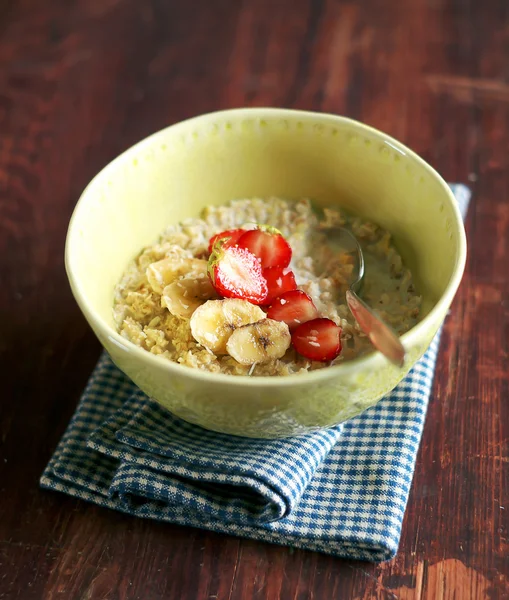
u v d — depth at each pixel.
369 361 0.41
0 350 0.53
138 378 0.43
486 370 0.51
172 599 0.43
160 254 0.50
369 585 0.44
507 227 0.58
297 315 0.46
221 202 0.54
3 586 0.44
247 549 0.45
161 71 0.69
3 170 0.63
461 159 0.62
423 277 0.49
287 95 0.67
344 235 0.51
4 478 0.48
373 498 0.45
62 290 0.56
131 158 0.50
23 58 0.70
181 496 0.44
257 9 0.73
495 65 0.68
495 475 0.47
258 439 0.46
